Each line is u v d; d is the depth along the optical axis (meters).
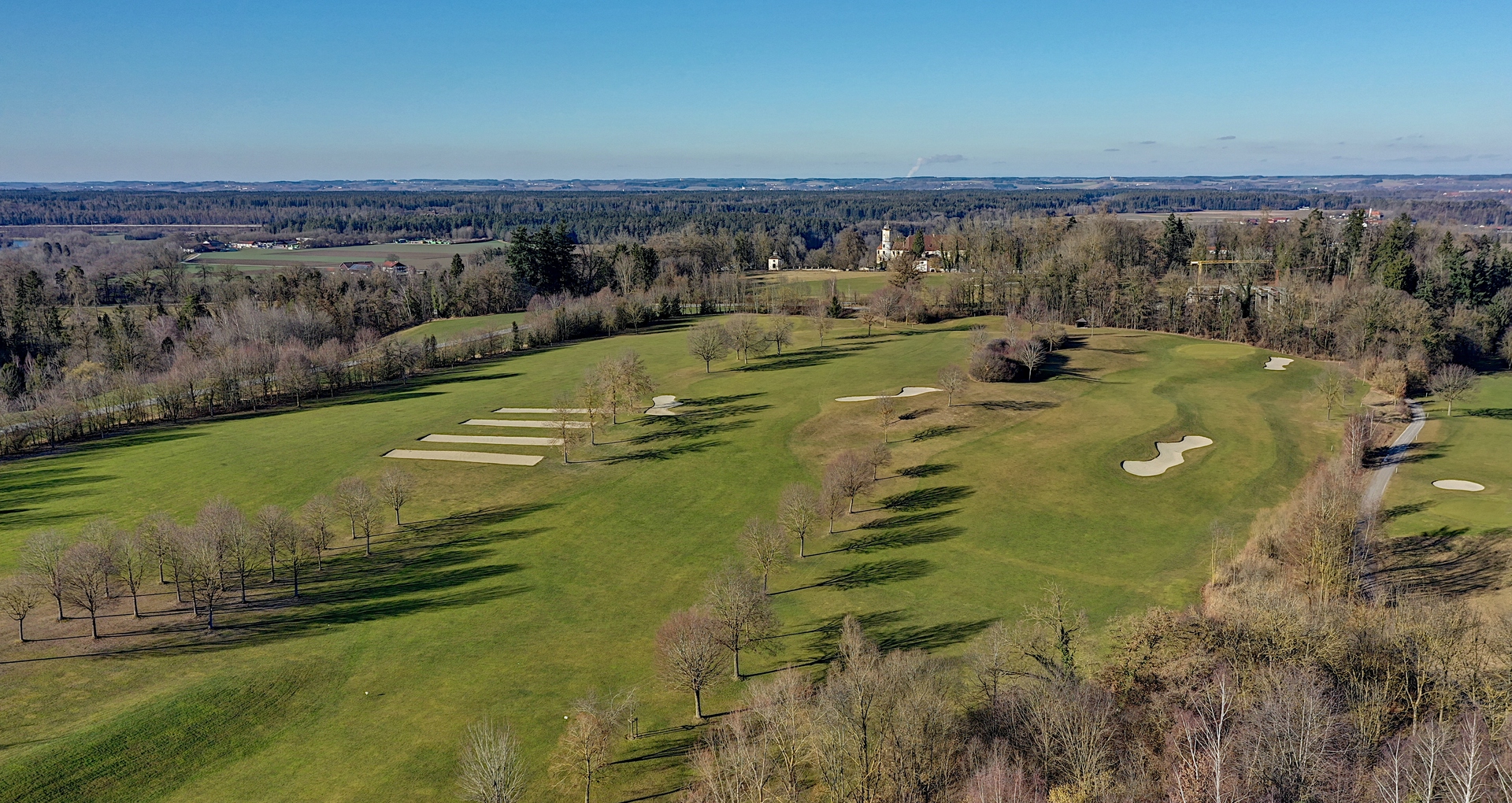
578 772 40.50
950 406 99.62
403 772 42.22
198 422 109.44
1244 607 47.66
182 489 82.56
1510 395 110.62
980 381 110.12
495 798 37.47
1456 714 39.94
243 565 61.47
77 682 50.56
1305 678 39.47
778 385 112.56
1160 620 46.41
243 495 80.56
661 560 66.44
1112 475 79.94
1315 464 82.81
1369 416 91.56
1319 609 46.88
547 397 113.12
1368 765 37.41
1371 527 66.19
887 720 38.97
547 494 79.69
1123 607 57.03
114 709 47.41
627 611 58.78
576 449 91.12
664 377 120.88
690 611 51.25
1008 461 83.25
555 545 69.44
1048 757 38.06
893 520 72.44
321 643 55.03
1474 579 57.66
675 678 46.19
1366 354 120.69
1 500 80.44
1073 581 61.09
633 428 97.56
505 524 73.81
